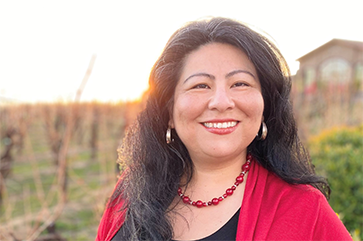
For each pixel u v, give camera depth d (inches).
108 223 56.4
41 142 395.2
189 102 44.8
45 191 249.1
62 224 185.5
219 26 45.9
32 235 142.0
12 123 269.1
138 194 52.2
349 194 111.0
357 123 264.8
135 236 48.8
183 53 47.1
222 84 44.1
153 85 52.3
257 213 44.0
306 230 41.4
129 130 63.5
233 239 44.1
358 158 115.6
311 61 474.9
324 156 126.0
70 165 297.0
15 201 228.1
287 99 49.7
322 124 275.9
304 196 43.8
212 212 47.3
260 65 45.5
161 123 53.0
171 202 51.3
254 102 44.2
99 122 358.3
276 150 49.3
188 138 46.6
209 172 49.6
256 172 48.6
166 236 47.2
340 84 336.2
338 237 40.8
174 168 53.2
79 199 220.4
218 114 43.6
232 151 44.8
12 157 294.4
